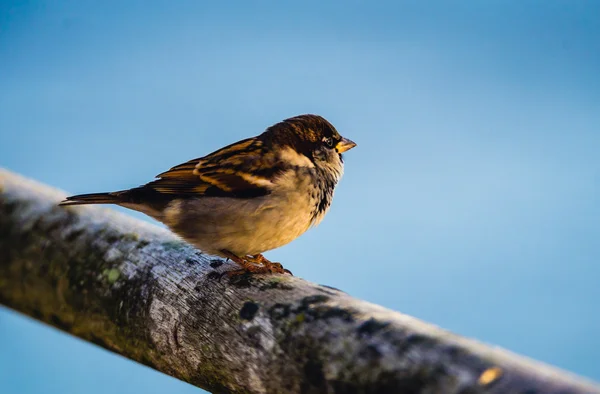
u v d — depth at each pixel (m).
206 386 4.71
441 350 4.64
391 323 4.66
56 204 4.79
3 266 4.79
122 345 4.74
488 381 4.63
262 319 4.69
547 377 4.62
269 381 4.68
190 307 4.71
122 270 4.75
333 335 4.66
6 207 4.80
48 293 4.77
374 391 4.65
